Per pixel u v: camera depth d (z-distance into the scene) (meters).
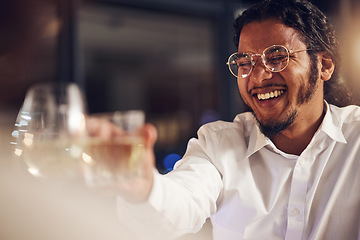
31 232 2.24
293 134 1.40
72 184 0.74
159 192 0.96
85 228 2.49
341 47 1.57
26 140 0.72
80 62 4.65
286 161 1.40
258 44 1.33
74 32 4.60
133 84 10.71
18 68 4.28
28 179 0.76
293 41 1.31
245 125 1.55
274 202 1.38
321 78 1.42
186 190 1.22
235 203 1.41
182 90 10.08
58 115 0.72
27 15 4.43
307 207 1.33
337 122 1.42
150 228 0.99
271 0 1.35
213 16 5.25
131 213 0.97
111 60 10.30
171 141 7.41
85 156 0.73
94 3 4.73
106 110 10.59
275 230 1.36
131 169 0.76
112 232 2.54
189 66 9.98
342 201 1.33
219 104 5.29
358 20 3.59
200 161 1.41
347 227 1.33
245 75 1.35
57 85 0.73
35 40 4.44
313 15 1.37
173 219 1.03
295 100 1.33
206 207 1.29
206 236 2.61
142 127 0.77
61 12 4.54
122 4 4.80
